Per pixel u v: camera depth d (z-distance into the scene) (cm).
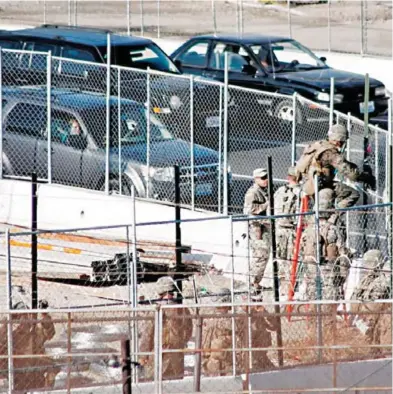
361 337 5738
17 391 5209
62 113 8019
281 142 8350
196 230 7425
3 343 5491
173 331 5606
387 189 7381
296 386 5488
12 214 7850
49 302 6412
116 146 7981
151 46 9725
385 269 6341
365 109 7738
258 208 6894
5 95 8025
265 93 7800
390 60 11312
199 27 12838
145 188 7856
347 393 5428
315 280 6322
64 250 7131
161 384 5028
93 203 7756
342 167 6731
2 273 6750
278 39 10275
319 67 10181
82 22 12888
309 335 5769
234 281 6488
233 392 5197
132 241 6606
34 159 7994
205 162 7925
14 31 9712
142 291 6431
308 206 6794
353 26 12862
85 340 5562
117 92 8200
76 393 5262
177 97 8244
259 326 5734
